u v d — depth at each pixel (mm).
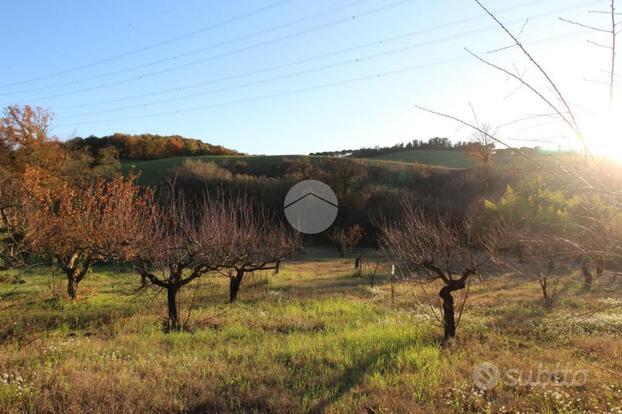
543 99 2729
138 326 12594
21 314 13445
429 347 9539
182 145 75250
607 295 16484
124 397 6836
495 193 38750
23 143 39750
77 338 11039
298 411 6387
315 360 8844
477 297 17391
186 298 17844
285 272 27797
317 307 15469
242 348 9820
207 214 16250
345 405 6570
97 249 17406
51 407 6395
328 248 45906
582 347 9930
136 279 22406
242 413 6402
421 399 6840
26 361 8773
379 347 9578
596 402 6617
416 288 19938
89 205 18312
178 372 8023
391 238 14422
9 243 12742
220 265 14648
